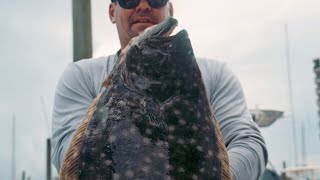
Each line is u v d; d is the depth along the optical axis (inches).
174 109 41.4
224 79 56.3
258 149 49.3
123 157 40.8
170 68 41.8
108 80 43.2
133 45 42.6
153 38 42.3
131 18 55.6
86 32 149.3
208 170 41.1
